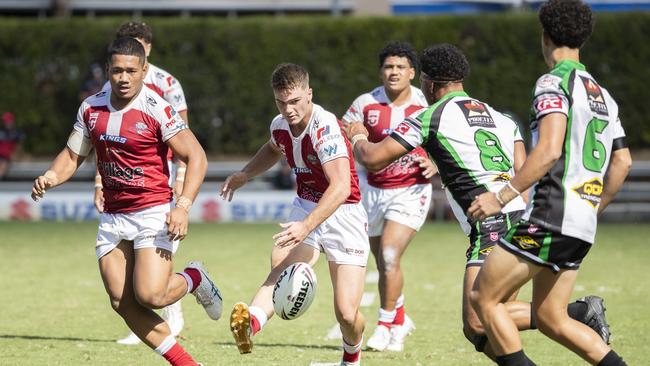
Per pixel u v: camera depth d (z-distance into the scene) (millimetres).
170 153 28812
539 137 18328
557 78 18656
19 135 83375
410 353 27234
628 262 50000
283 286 21500
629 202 76500
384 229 29172
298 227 20859
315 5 97812
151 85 29719
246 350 21406
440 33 79812
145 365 25047
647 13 79062
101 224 22031
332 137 22016
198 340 29312
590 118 18703
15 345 27969
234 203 74000
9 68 82750
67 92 82688
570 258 18797
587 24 18984
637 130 79938
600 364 19234
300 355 26750
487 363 25672
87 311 34719
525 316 21203
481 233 22094
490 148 22188
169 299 21922
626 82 79562
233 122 82375
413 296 38969
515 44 79250
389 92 30688
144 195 21578
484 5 100875
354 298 22625
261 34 81125
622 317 33094
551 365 25281
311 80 81000
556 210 18469
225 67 81562
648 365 25172
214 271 46000
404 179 29281
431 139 22188
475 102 22594
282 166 75438
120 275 21766
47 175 22000
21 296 38312
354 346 23359
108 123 21344
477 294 19156
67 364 25125
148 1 98062
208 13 99812
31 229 66750
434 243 59469
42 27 82250
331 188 21453
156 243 21438
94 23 81938
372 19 80312
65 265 48281
